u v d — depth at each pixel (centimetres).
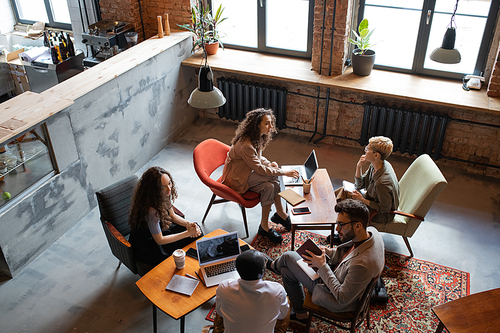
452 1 462
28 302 341
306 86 543
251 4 564
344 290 254
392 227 361
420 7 478
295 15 547
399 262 375
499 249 389
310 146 561
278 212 404
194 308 273
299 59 569
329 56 509
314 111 559
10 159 339
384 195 341
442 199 456
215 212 442
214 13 593
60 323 323
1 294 348
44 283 359
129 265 328
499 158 484
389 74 519
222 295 236
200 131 600
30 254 379
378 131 522
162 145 557
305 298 289
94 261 382
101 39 545
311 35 547
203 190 475
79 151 413
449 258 380
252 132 373
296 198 369
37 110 362
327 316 276
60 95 392
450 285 351
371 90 478
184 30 581
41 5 677
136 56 484
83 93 399
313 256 274
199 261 298
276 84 558
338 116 546
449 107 480
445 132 493
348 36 509
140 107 493
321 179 405
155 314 296
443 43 384
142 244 321
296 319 310
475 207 443
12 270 362
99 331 316
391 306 333
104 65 458
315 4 484
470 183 482
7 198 347
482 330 237
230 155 389
